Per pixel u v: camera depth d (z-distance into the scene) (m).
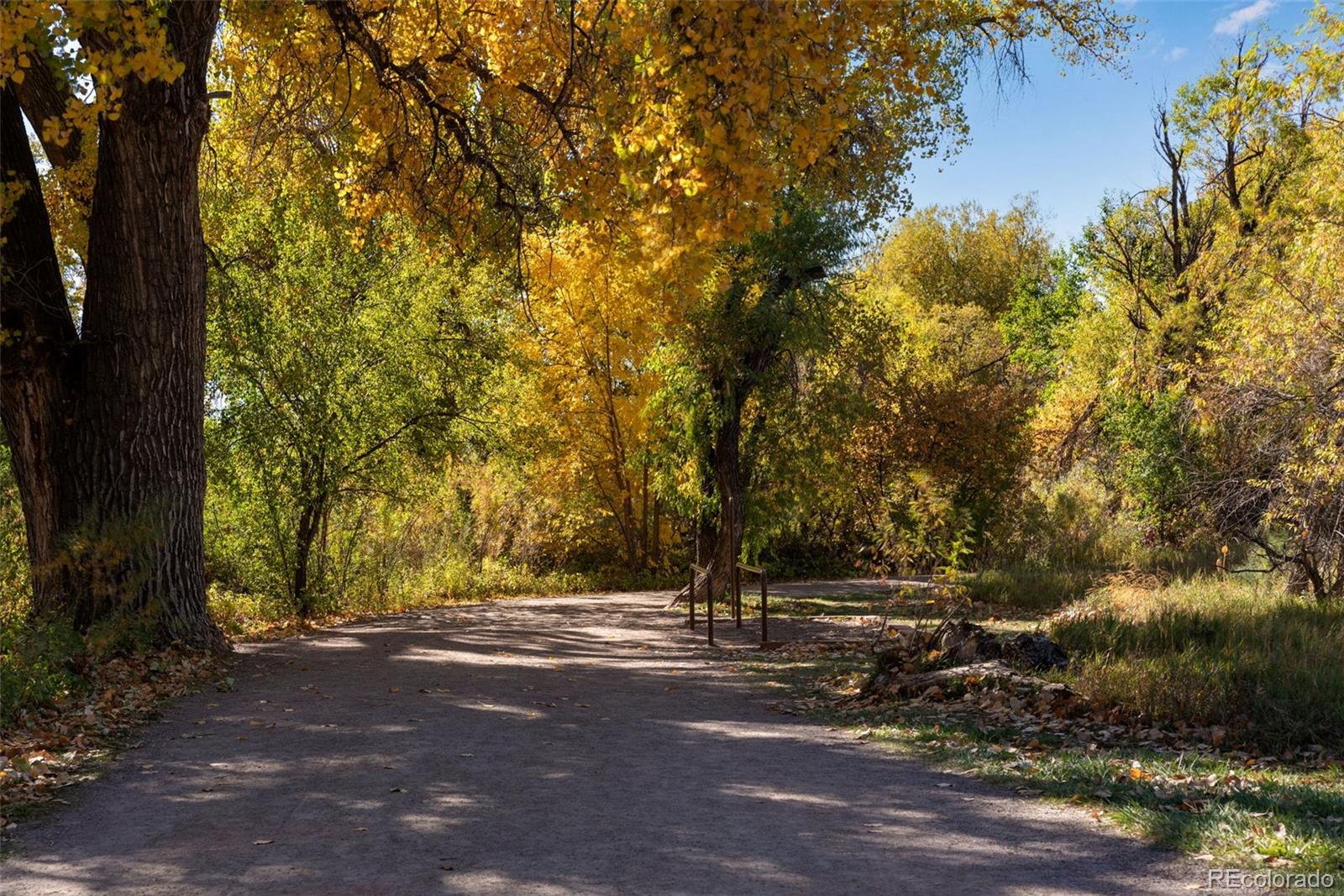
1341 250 13.05
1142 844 5.02
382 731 7.93
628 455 28.53
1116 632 10.64
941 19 18.14
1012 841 5.11
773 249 19.09
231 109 16.50
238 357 16.98
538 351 28.27
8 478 13.64
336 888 4.46
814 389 21.05
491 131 15.95
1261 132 21.22
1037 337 51.78
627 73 11.08
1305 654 9.39
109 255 11.48
